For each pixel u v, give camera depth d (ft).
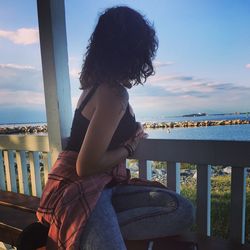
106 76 3.39
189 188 7.51
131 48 3.50
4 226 5.34
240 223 4.74
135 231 3.80
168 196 4.04
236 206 4.74
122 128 3.61
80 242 3.18
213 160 4.82
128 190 4.27
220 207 6.53
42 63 6.30
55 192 3.51
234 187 4.73
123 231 3.79
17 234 5.12
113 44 3.45
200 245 4.41
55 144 6.48
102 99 3.29
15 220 5.57
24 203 6.39
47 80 6.30
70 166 3.60
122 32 3.47
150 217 3.82
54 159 6.58
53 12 6.00
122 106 3.33
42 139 7.41
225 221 6.17
